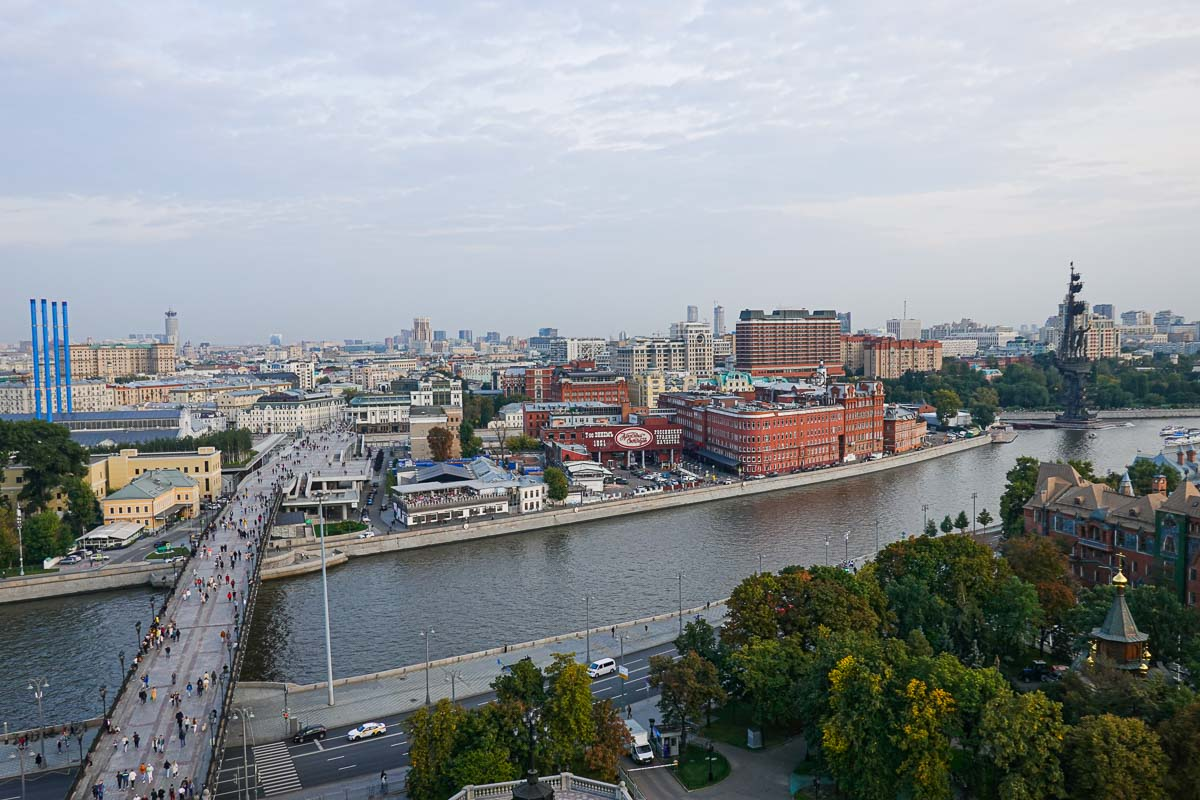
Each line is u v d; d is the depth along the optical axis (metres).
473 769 97.94
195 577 195.12
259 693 145.62
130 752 116.94
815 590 137.75
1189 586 154.12
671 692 119.25
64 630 186.62
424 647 171.88
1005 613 138.25
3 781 116.38
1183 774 90.94
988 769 96.62
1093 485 186.25
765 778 113.38
